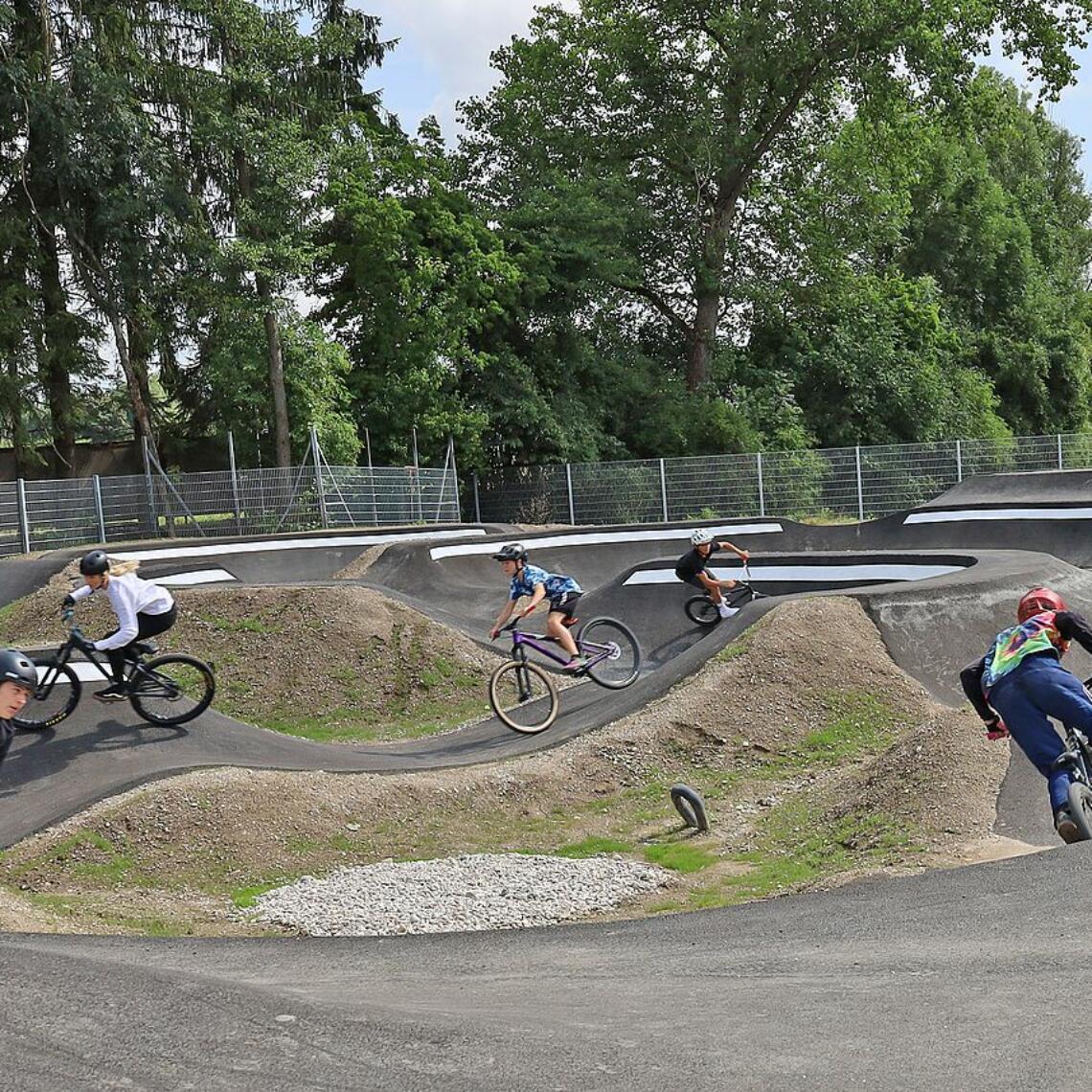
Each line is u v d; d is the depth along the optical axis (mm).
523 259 34594
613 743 10797
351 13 32781
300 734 13555
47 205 28656
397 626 15180
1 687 5543
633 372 37406
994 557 15281
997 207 48594
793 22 34969
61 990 3557
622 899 7668
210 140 29156
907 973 3781
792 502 31766
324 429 29984
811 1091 2740
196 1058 2988
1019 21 34375
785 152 38625
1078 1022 3053
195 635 15047
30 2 27953
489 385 34500
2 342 27719
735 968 4250
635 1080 2836
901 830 7609
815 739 10938
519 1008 3732
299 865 8656
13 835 8828
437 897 7773
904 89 35812
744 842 8727
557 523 33062
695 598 15812
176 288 29547
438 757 11500
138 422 30391
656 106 38281
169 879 8352
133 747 10312
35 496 25094
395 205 31531
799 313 40500
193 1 28844
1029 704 6121
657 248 39438
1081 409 49281
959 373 42438
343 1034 3188
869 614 12531
